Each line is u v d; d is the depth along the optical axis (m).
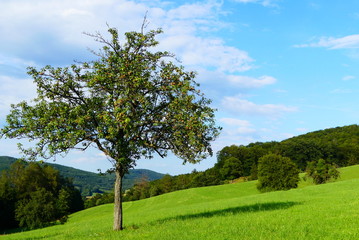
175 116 20.08
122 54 21.50
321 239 13.74
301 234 14.77
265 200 41.94
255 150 144.00
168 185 150.50
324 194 42.06
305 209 24.34
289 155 138.00
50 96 21.48
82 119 19.30
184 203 79.81
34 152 20.20
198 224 20.84
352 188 48.66
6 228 81.69
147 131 21.25
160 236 17.06
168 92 21.44
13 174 96.62
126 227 23.34
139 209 82.44
